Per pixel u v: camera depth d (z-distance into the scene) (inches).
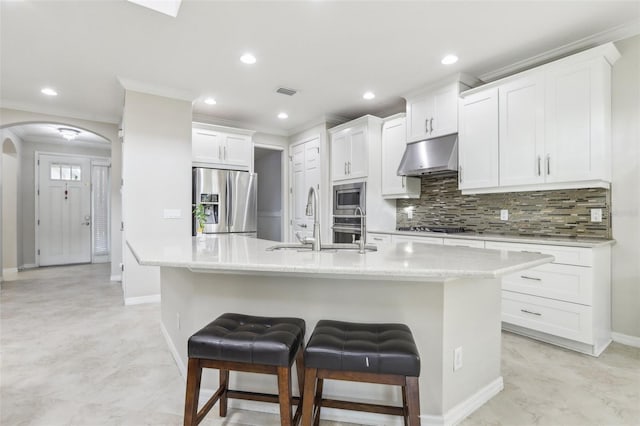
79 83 141.9
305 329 66.9
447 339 63.7
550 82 109.7
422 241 143.6
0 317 132.0
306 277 67.2
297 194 220.4
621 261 105.0
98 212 279.1
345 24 98.7
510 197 134.9
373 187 172.9
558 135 108.0
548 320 103.7
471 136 131.1
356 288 66.0
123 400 74.4
